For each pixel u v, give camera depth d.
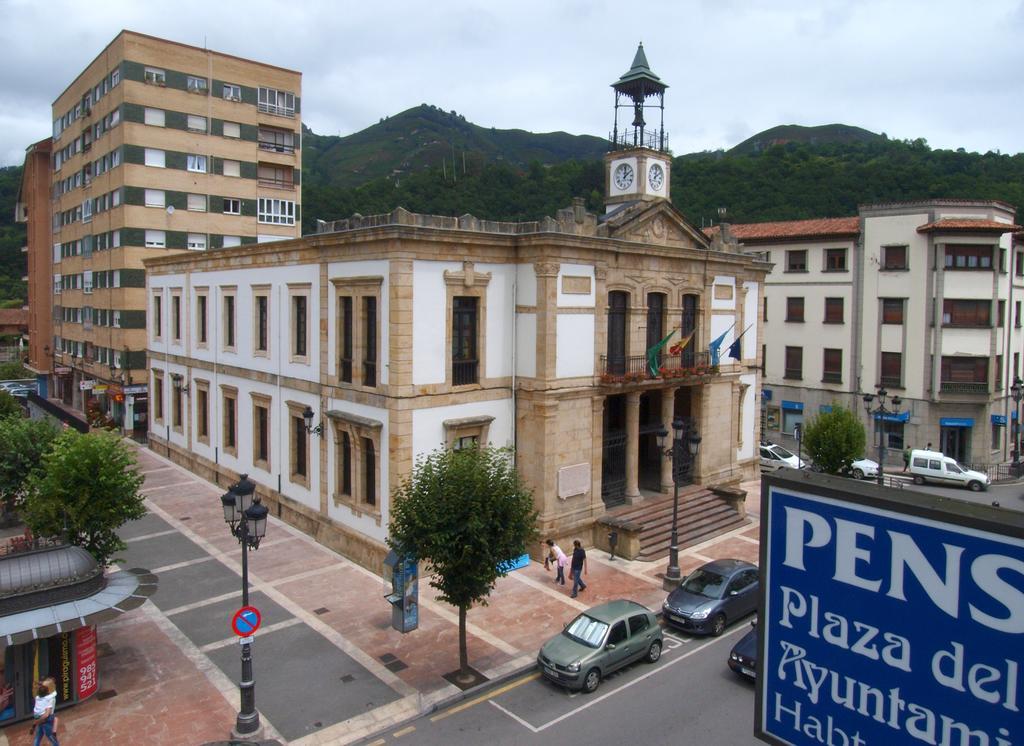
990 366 40.03
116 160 46.16
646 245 26.11
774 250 46.53
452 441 22.66
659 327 28.08
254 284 28.77
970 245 40.00
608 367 25.95
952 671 5.99
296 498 26.77
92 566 15.66
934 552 6.09
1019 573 5.61
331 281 24.02
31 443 23.89
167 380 37.41
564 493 24.17
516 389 24.25
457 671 16.86
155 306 38.50
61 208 57.56
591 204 77.75
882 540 6.41
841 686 6.68
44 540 18.09
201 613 19.72
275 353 27.56
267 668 16.94
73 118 53.47
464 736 14.46
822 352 44.66
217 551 24.36
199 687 16.08
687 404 30.78
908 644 6.25
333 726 14.70
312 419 25.50
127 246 45.38
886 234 41.81
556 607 20.41
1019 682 5.61
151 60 46.00
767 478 7.24
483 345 23.38
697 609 19.16
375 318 22.41
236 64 49.81
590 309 24.73
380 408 22.06
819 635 6.83
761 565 7.29
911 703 6.23
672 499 27.89
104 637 18.34
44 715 13.31
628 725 14.88
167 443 37.62
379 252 21.70
